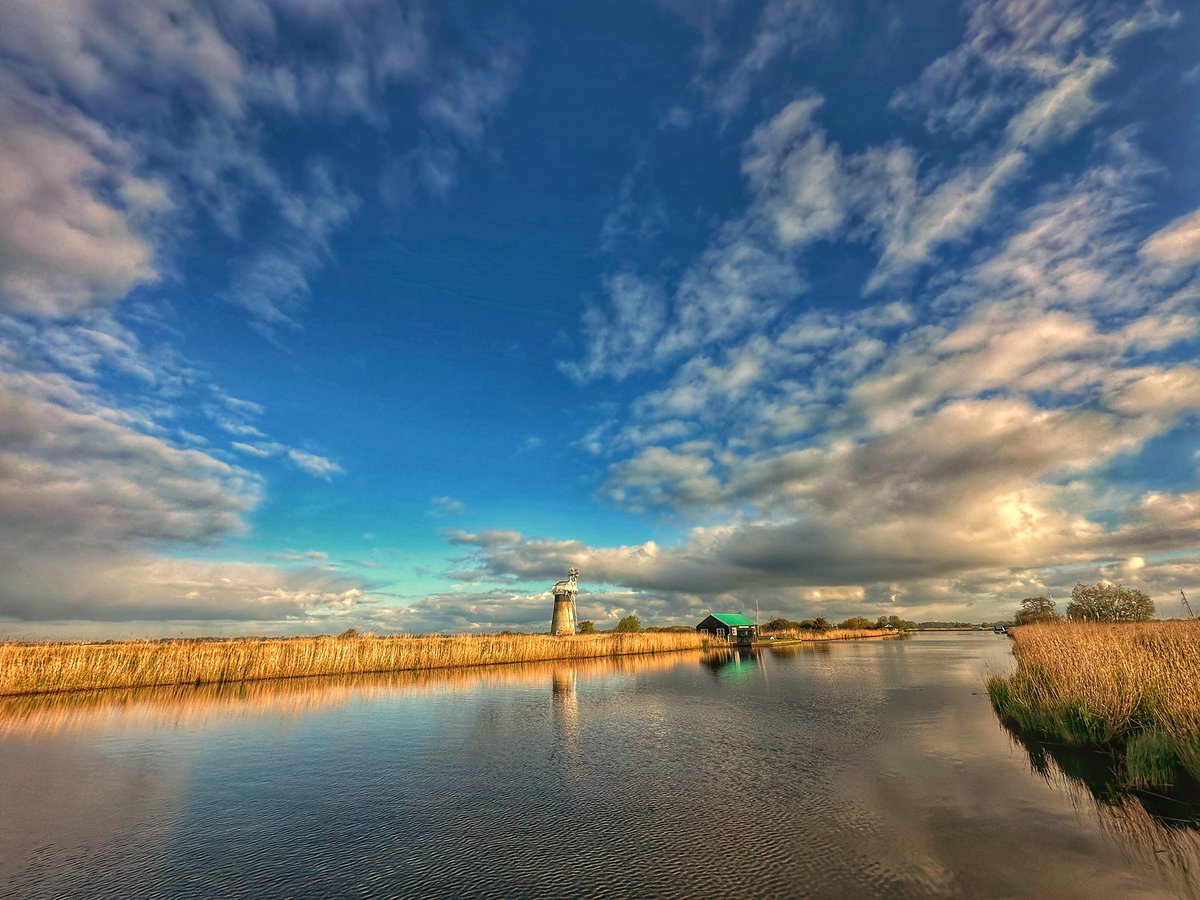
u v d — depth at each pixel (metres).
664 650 69.69
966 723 20.02
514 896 8.16
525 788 13.34
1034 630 43.09
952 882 8.25
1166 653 17.34
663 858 9.32
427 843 10.14
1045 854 9.13
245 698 28.69
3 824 11.33
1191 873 8.36
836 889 8.12
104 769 15.38
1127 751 13.49
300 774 14.77
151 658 34.44
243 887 8.56
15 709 25.48
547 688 32.12
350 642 41.66
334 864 9.35
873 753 15.98
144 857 9.72
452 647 47.34
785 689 30.47
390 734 19.64
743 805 11.83
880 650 69.06
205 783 14.04
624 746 17.41
